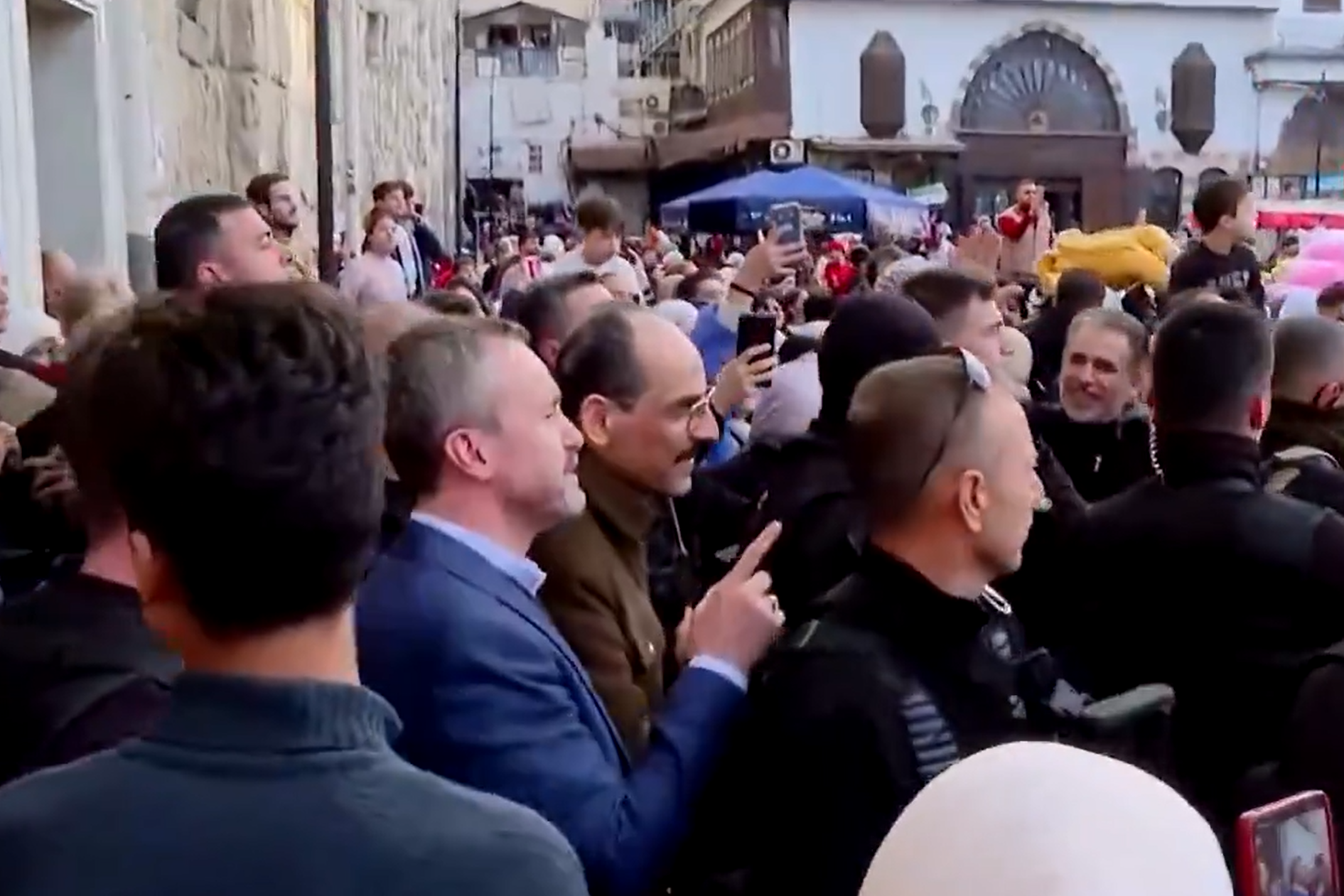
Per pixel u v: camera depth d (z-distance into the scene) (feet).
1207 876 3.95
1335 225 64.18
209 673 4.50
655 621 10.08
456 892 4.31
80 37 29.58
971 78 150.71
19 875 4.25
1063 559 11.09
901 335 11.44
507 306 21.01
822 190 77.51
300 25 53.47
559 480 8.45
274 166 47.32
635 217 179.73
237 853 4.24
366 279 31.94
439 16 124.16
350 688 4.57
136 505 4.53
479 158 180.45
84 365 5.01
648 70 205.36
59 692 6.82
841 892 7.30
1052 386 23.21
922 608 7.67
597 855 7.57
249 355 4.56
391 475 9.37
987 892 3.93
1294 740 8.36
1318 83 154.81
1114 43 152.66
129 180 32.14
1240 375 9.91
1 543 10.71
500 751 7.55
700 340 18.97
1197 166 155.12
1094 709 8.19
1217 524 9.80
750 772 8.07
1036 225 37.42
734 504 13.38
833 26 148.87
